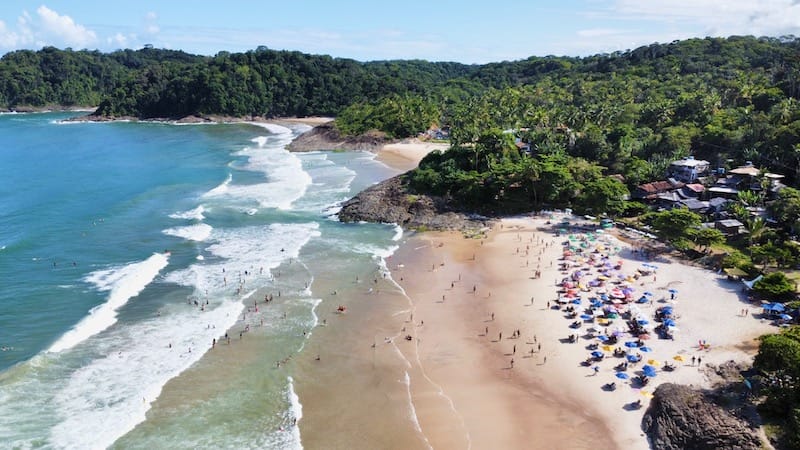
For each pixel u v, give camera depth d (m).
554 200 92.50
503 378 45.97
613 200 86.06
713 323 52.56
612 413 41.09
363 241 79.69
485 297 60.78
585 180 95.19
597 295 59.50
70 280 63.62
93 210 93.00
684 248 70.75
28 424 39.09
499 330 53.53
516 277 65.81
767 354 39.62
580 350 49.28
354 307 58.62
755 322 52.50
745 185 89.38
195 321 54.53
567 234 80.31
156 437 38.47
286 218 90.31
